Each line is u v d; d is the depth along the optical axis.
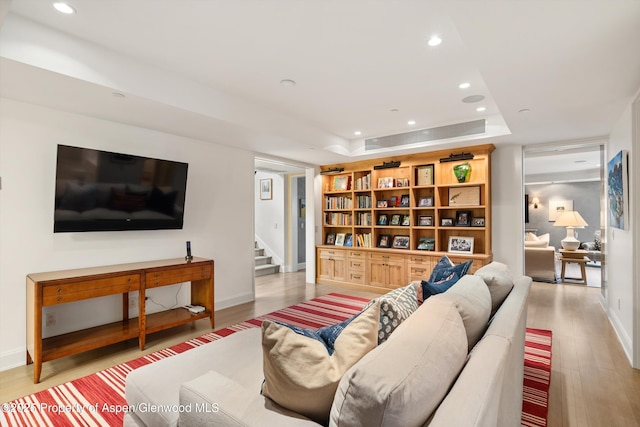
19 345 2.73
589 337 3.33
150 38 2.30
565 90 2.64
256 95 3.36
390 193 5.70
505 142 4.51
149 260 3.63
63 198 2.88
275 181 7.46
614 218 3.43
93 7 1.95
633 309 2.68
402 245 5.43
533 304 4.53
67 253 3.02
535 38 1.89
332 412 0.94
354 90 3.22
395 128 4.62
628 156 2.92
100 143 3.22
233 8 1.96
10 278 2.71
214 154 4.32
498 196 4.83
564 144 4.41
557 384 2.42
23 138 2.77
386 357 0.96
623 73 2.33
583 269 5.92
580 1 1.55
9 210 2.70
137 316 3.54
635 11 1.63
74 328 3.07
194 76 2.91
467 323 1.48
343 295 5.14
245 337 2.12
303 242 7.81
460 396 0.91
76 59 2.28
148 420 1.42
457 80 2.99
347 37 2.28
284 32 2.22
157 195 3.54
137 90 2.60
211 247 4.29
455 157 4.79
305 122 4.29
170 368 1.68
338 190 6.08
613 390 2.34
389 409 0.79
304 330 1.27
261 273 6.93
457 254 4.69
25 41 2.06
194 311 3.62
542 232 8.95
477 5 1.59
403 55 2.53
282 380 1.07
